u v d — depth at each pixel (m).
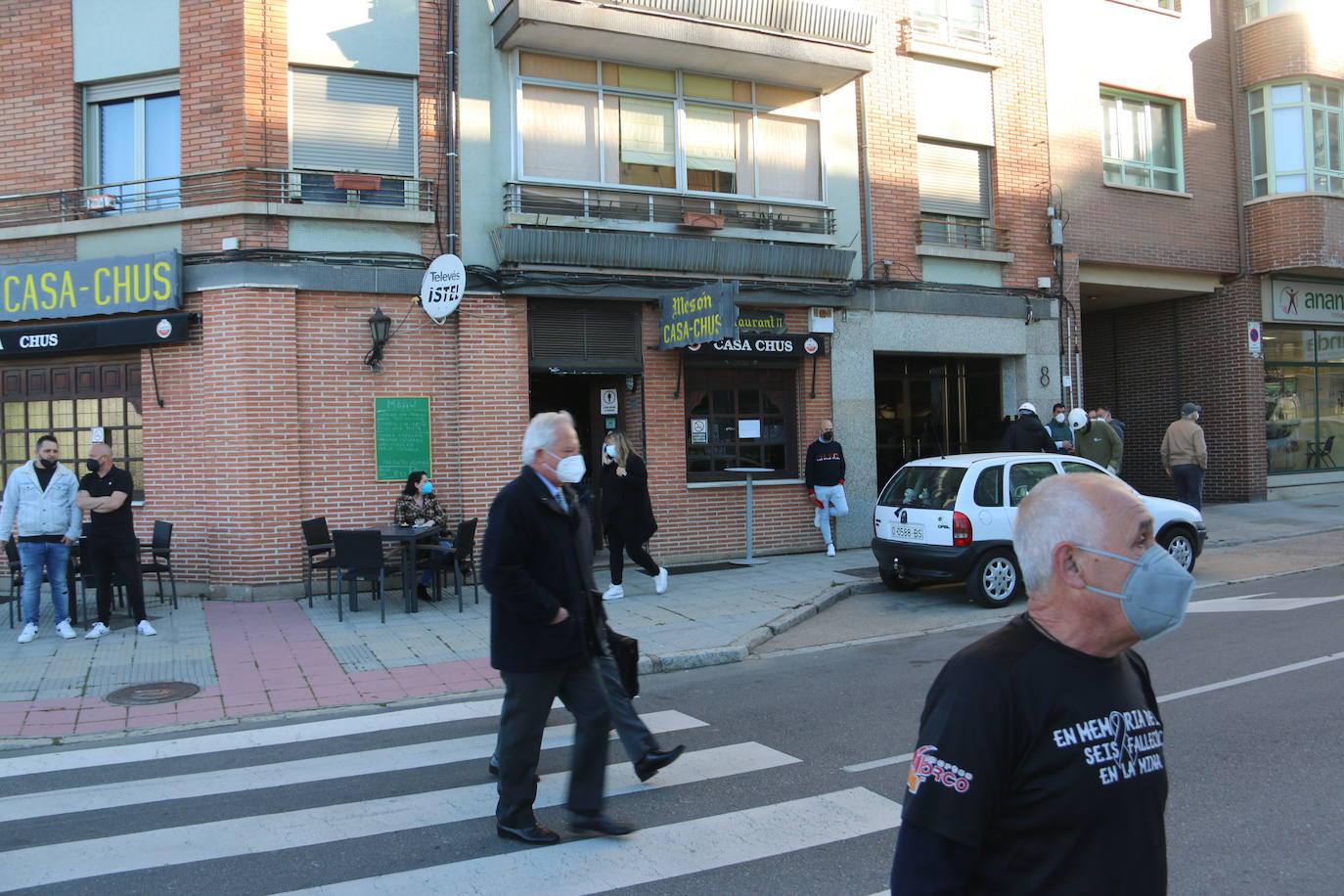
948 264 15.26
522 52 12.64
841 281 14.25
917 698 6.83
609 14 12.15
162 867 4.28
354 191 11.70
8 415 12.06
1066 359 16.09
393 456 11.80
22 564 9.16
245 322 11.13
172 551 11.45
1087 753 1.86
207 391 11.27
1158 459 19.25
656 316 13.16
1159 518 10.98
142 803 5.14
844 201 14.57
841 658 8.39
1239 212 17.91
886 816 4.68
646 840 4.48
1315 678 6.78
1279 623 8.66
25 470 9.22
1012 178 15.77
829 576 12.16
